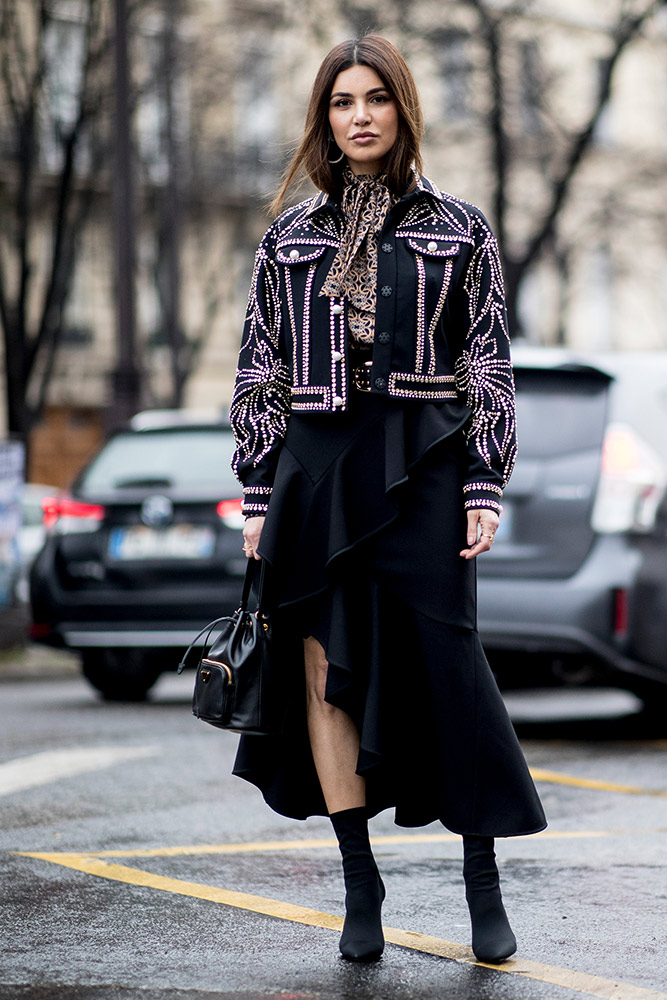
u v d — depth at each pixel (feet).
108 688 59.11
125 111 91.35
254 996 19.53
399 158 21.42
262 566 21.17
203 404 202.18
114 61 90.84
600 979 20.35
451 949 21.91
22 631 84.28
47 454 196.03
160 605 55.06
